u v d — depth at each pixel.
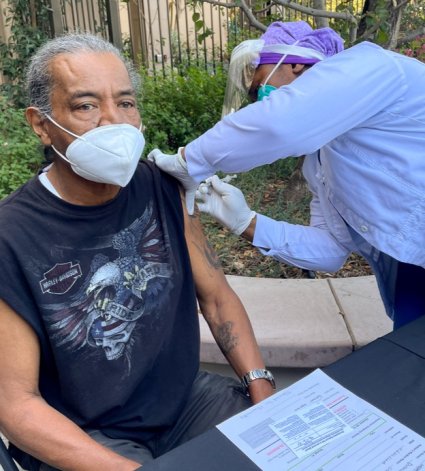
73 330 1.39
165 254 1.54
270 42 1.79
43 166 1.51
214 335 1.75
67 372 1.40
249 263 3.21
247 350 1.72
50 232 1.38
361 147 1.67
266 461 1.08
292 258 2.05
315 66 1.58
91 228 1.42
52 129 1.40
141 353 1.47
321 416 1.19
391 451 1.09
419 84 1.61
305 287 2.61
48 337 1.38
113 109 1.39
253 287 2.62
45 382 1.47
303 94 1.52
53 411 1.35
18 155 4.19
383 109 1.61
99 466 1.28
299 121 1.52
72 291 1.39
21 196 1.41
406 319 1.91
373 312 2.36
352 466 1.06
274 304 2.45
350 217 1.81
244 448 1.11
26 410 1.33
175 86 5.34
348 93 1.53
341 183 1.75
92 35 1.46
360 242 1.96
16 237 1.34
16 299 1.33
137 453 1.46
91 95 1.36
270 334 2.20
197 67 6.36
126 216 1.48
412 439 1.12
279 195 3.98
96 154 1.35
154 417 1.54
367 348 1.40
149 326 1.49
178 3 7.61
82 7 7.43
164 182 1.60
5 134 4.55
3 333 1.34
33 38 6.21
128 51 7.32
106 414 1.46
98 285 1.42
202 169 1.58
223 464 1.08
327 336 2.18
